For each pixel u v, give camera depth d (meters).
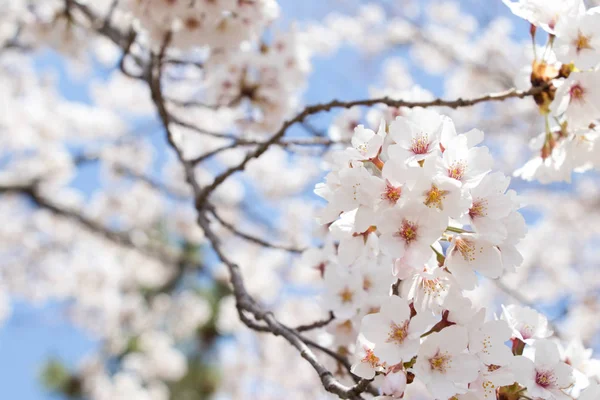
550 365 1.80
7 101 7.41
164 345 9.32
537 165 2.46
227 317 8.05
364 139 1.82
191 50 3.62
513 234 1.75
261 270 8.02
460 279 1.72
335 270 2.43
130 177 7.57
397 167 1.65
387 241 1.67
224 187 8.43
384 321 1.68
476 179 1.69
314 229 2.90
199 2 3.27
